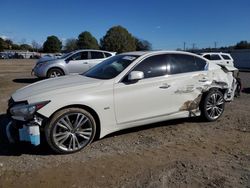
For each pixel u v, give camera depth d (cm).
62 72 1466
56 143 482
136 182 397
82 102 500
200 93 641
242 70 3039
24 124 477
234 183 395
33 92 507
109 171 430
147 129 615
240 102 892
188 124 652
